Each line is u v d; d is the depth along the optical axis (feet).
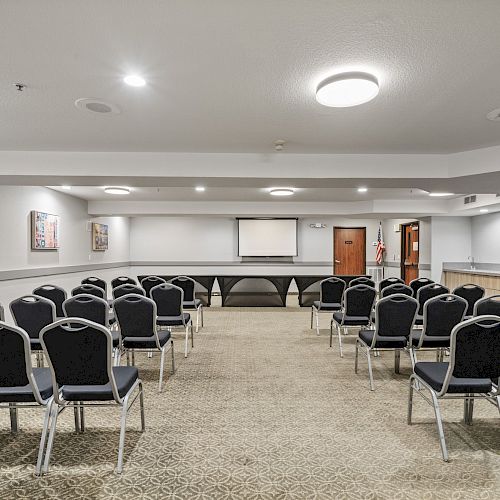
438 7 5.43
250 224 33.73
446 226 27.09
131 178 13.89
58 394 6.89
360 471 6.77
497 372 7.07
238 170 13.65
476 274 23.09
